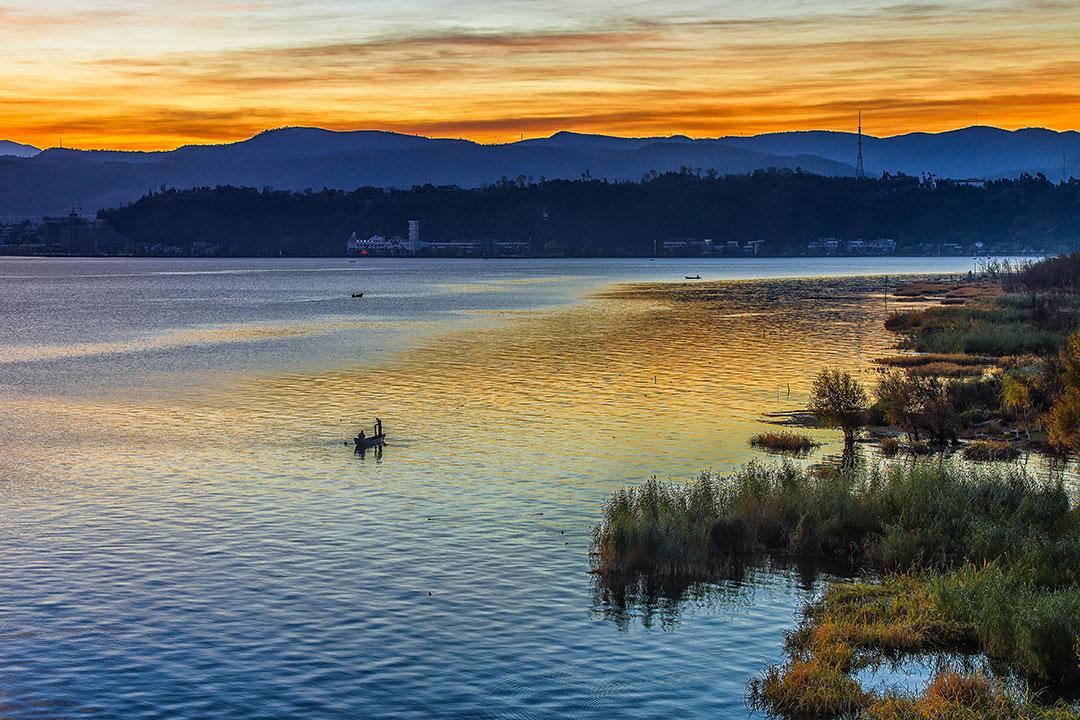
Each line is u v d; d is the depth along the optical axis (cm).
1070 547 4194
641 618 3997
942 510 4672
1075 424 6322
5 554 4772
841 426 7312
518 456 6744
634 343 13638
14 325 16600
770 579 4372
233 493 5834
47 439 7312
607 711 3284
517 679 3506
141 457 6744
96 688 3456
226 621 3994
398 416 8212
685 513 4794
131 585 4381
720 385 9881
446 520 5291
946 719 3016
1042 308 13825
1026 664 3441
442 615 4038
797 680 3372
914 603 3891
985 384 8375
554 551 4784
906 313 16625
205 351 12719
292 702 3362
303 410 8481
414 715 3272
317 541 4956
